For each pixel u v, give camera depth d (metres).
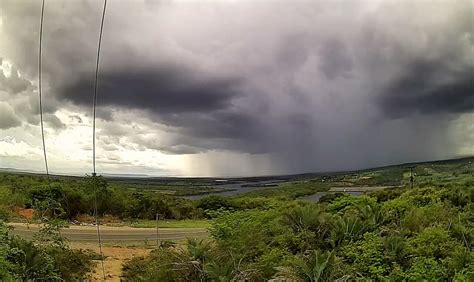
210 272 12.99
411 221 16.25
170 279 13.95
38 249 15.14
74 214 36.03
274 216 16.39
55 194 35.03
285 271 11.59
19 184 36.94
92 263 19.39
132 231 30.80
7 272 10.81
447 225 15.14
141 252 23.17
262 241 14.77
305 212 15.20
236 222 16.55
